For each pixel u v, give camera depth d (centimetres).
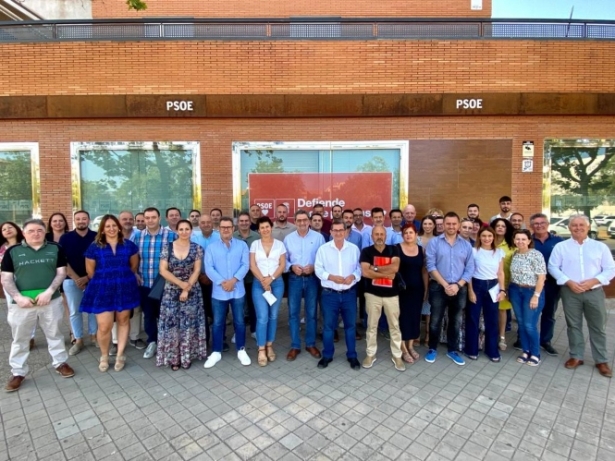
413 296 427
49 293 376
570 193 787
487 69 755
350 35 770
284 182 779
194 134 764
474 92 754
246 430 301
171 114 748
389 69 755
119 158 774
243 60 751
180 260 414
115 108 744
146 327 457
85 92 745
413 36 766
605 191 786
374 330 424
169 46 746
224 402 346
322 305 428
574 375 402
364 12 1057
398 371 412
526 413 325
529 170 768
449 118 764
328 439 289
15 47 739
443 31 769
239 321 439
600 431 298
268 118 765
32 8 1100
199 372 412
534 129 766
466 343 452
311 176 779
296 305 460
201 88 751
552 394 359
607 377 397
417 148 766
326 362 426
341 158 776
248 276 513
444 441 286
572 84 758
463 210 770
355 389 370
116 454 272
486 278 439
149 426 307
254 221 605
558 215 789
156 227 465
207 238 518
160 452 275
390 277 408
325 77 755
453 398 351
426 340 507
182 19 746
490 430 299
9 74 742
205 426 307
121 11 1080
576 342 423
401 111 754
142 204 780
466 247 436
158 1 1070
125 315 420
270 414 325
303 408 334
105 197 779
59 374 404
